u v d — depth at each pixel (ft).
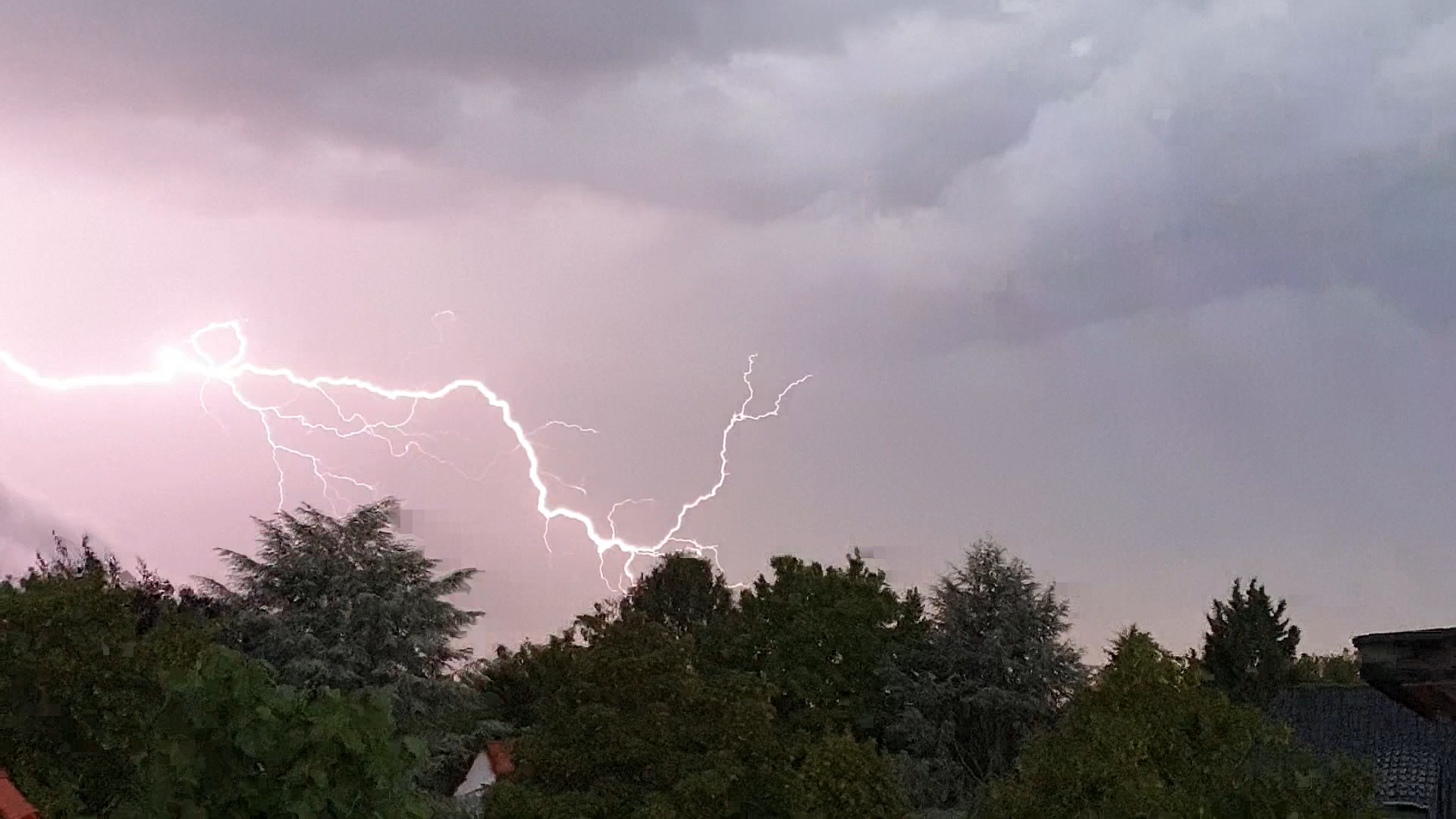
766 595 153.69
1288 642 163.84
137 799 32.60
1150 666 55.26
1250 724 53.57
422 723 106.01
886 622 152.46
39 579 45.09
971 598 149.79
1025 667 143.84
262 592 113.29
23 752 38.86
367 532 116.26
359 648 109.09
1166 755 52.24
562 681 89.45
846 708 142.41
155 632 45.50
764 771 82.89
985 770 138.82
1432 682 23.73
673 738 83.25
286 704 28.53
